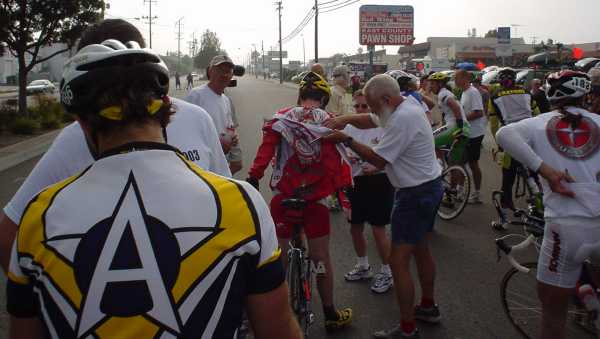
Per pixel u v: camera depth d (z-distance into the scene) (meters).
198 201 1.17
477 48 66.69
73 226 1.12
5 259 1.65
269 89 51.47
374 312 4.23
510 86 6.88
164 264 1.10
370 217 4.56
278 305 1.23
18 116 16.75
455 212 6.71
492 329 3.93
